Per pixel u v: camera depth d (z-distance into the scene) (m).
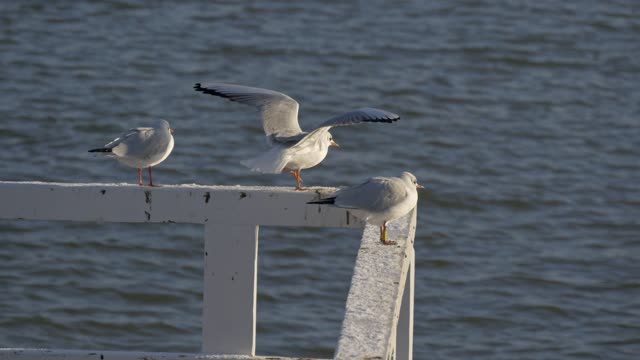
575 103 24.02
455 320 15.81
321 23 28.56
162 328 15.34
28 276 16.62
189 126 22.33
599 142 22.06
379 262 6.84
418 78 25.17
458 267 17.33
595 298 16.42
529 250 17.89
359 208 7.67
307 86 24.53
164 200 8.23
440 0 30.56
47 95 23.64
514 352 15.02
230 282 8.30
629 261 17.52
